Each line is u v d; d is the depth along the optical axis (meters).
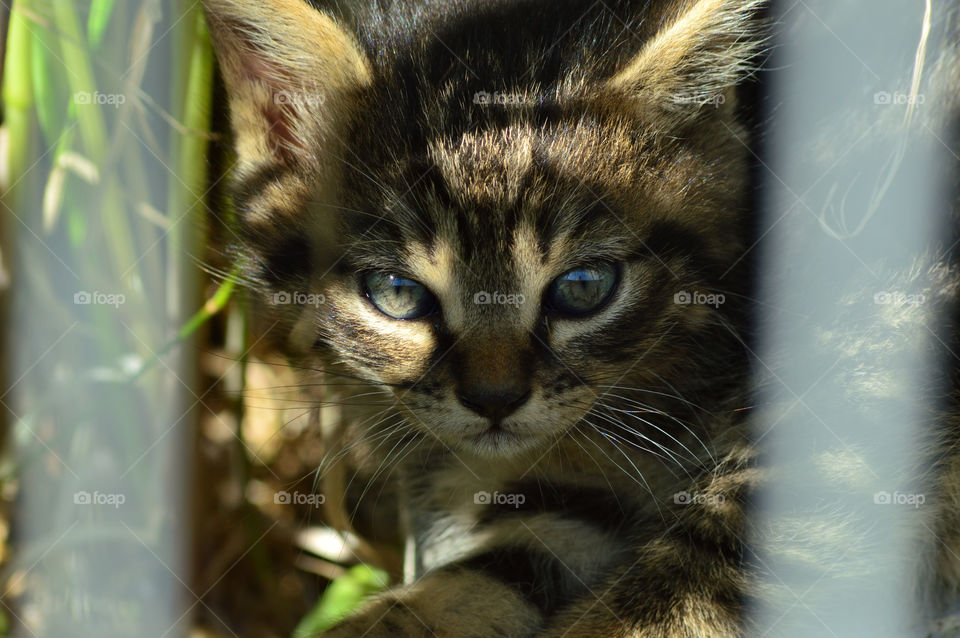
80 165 0.53
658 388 0.50
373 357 0.49
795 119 0.50
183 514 0.55
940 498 0.48
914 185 0.49
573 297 0.49
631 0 0.50
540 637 0.48
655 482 0.50
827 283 0.49
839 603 0.48
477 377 0.48
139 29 0.52
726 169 0.49
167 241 0.54
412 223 0.48
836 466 0.48
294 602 0.56
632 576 0.49
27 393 0.54
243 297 0.52
